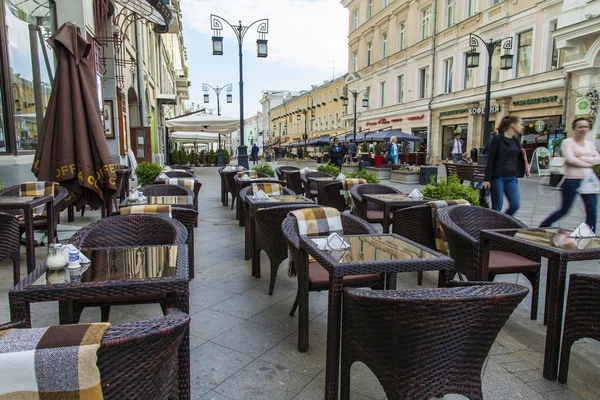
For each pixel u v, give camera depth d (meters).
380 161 18.25
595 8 13.57
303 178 8.54
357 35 34.78
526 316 3.32
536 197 10.27
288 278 4.17
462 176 9.36
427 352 1.62
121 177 7.27
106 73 10.98
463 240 3.16
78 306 2.34
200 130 19.61
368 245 2.60
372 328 1.77
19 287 1.74
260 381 2.38
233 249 5.29
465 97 22.12
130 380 1.25
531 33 18.09
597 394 2.30
